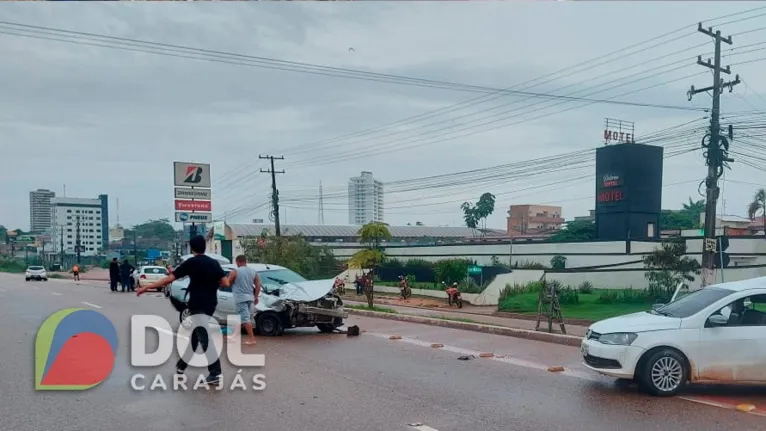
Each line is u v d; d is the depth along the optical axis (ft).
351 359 35.01
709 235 75.10
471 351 37.96
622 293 91.04
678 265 82.58
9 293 95.14
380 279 135.85
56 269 262.06
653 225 145.69
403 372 31.27
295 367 32.50
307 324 45.24
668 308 29.53
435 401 25.23
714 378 26.32
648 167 144.25
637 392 26.91
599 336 27.76
